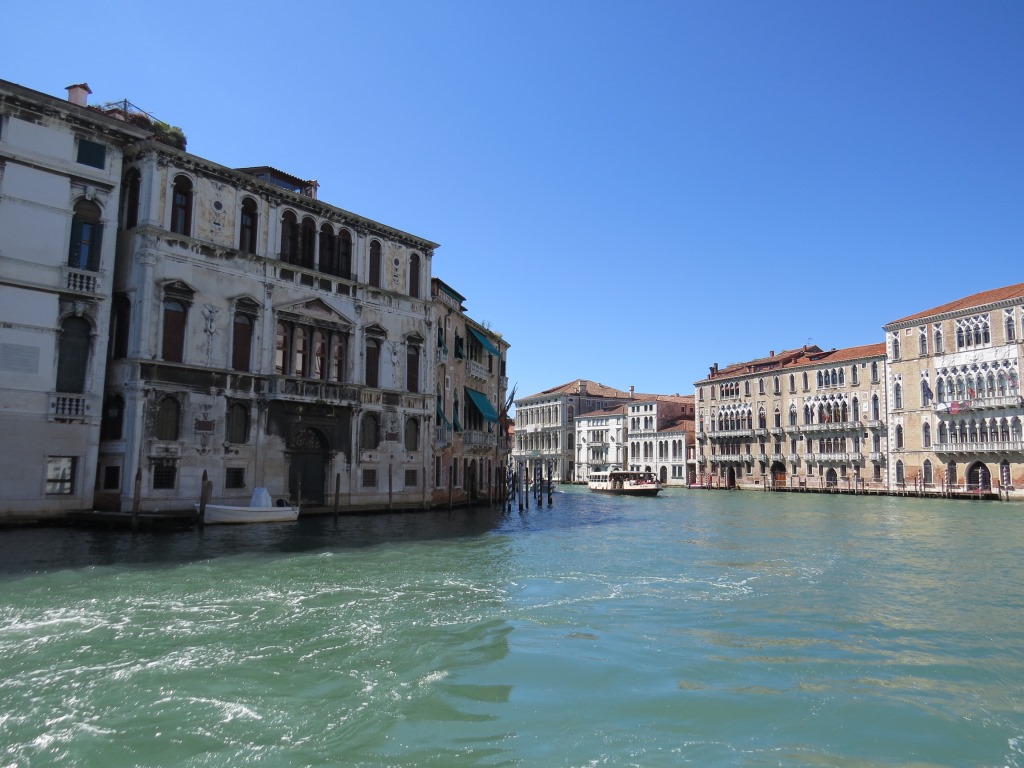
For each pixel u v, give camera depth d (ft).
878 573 57.06
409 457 108.88
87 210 75.72
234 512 78.95
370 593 43.75
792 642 34.68
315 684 26.71
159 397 78.38
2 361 68.95
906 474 199.93
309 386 92.79
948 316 189.47
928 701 26.55
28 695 24.99
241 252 86.84
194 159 82.43
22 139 71.00
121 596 41.16
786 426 239.50
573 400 339.77
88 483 74.13
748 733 23.25
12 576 46.57
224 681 26.76
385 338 105.81
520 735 22.62
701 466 273.13
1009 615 41.29
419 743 21.81
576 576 52.90
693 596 45.68
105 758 20.31
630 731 23.15
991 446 176.86
